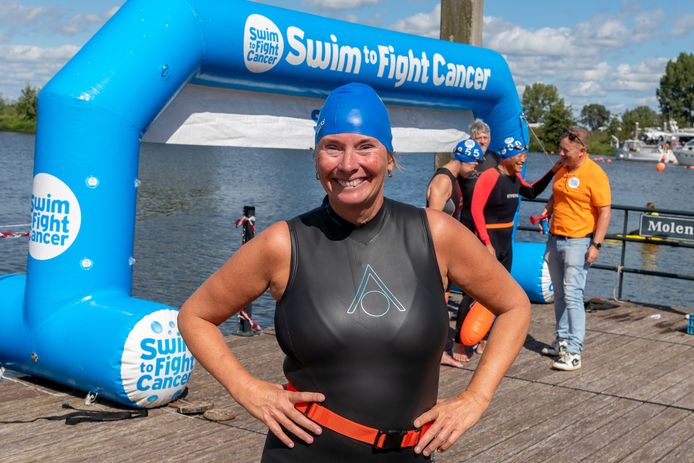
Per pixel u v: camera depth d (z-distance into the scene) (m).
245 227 7.09
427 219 2.19
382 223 2.16
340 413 2.10
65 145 5.00
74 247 5.05
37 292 5.14
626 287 15.27
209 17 5.66
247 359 6.44
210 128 6.41
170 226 20.08
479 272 2.17
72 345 4.99
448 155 9.37
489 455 4.47
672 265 17.48
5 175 36.78
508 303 2.21
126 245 5.26
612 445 4.70
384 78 7.38
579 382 6.00
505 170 6.52
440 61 7.94
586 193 6.28
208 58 5.77
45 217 5.06
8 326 5.33
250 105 6.64
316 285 2.10
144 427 4.76
